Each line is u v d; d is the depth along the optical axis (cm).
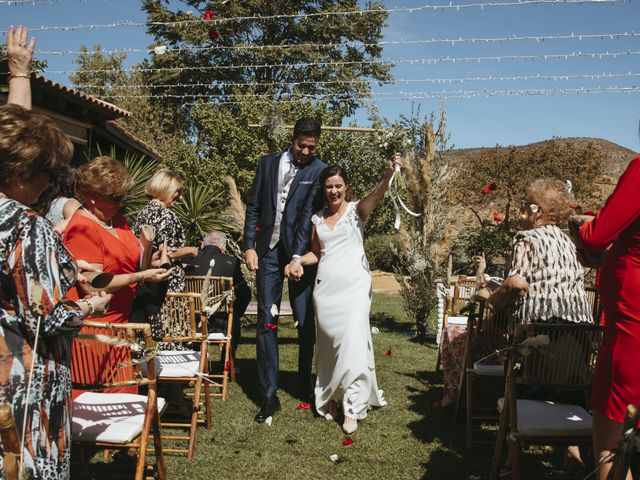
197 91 2755
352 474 378
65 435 209
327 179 473
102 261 314
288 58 2583
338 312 464
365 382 458
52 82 911
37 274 193
